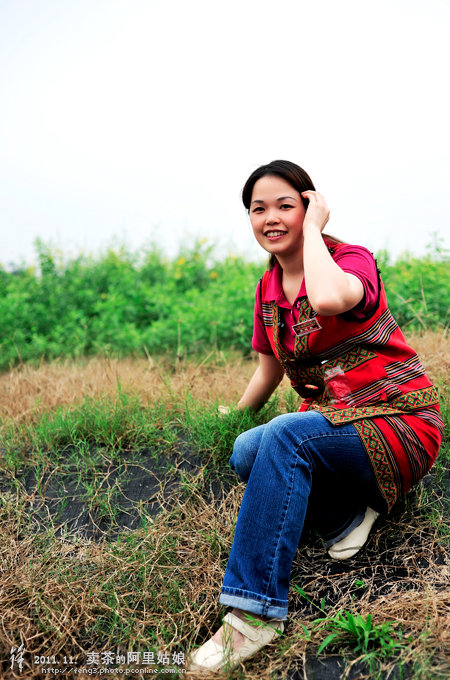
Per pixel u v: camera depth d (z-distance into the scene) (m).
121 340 5.73
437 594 2.01
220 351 4.77
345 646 1.88
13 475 2.94
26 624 2.08
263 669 1.86
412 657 1.75
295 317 2.26
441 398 3.14
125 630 2.02
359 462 2.05
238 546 1.96
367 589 2.11
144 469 2.91
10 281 7.75
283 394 3.38
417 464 2.10
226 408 3.06
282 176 2.25
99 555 2.36
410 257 5.62
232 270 6.75
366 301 2.07
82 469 2.96
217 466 2.85
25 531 2.59
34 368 5.32
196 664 1.84
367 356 2.15
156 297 6.28
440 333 4.26
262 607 1.89
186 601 2.12
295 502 1.96
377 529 2.36
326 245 2.29
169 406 3.43
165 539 2.41
